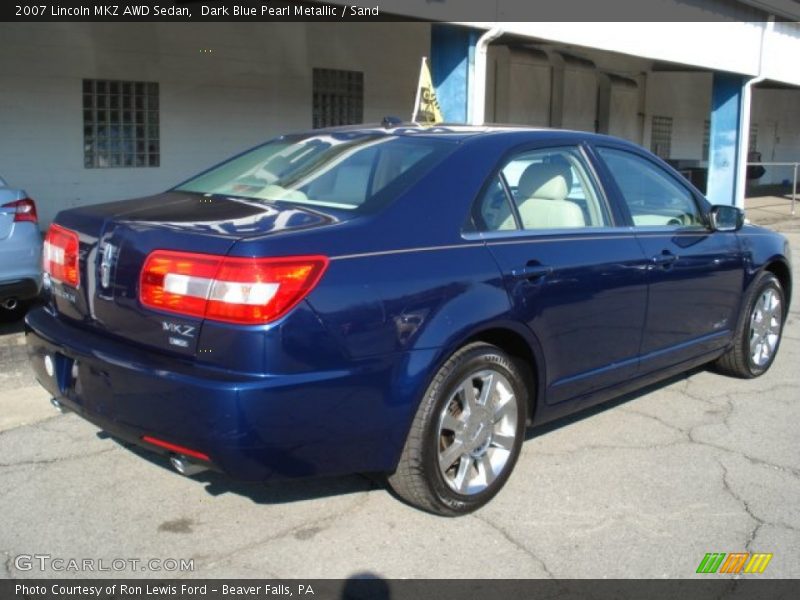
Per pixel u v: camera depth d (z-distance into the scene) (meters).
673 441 4.86
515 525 3.83
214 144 12.39
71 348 3.57
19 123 10.48
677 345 5.08
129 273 3.43
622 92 20.17
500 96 16.73
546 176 4.40
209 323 3.19
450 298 3.63
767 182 27.02
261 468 3.23
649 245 4.75
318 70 13.50
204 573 3.39
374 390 3.40
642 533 3.79
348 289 3.33
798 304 8.97
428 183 3.82
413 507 3.95
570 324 4.23
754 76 16.28
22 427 4.82
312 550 3.58
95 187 11.26
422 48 14.94
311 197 3.94
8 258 6.19
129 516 3.82
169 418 3.24
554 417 4.38
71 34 10.72
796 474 4.45
